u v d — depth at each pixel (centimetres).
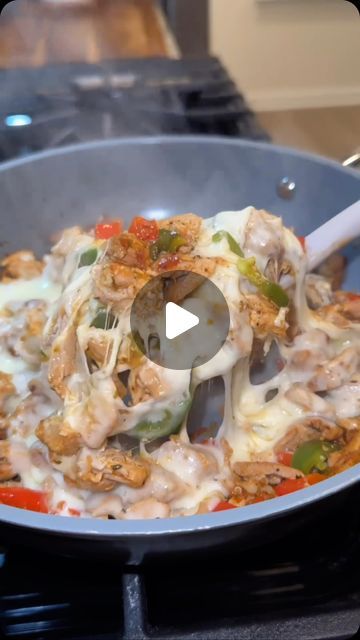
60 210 49
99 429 31
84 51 75
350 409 37
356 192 45
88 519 25
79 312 34
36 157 47
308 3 82
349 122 71
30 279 45
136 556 28
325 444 36
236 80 74
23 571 31
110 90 63
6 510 25
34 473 34
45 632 29
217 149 49
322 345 38
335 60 80
